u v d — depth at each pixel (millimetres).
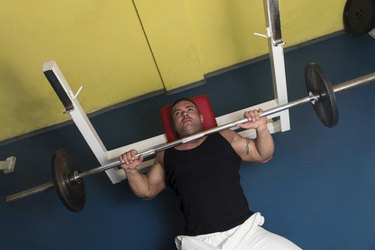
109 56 2662
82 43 2557
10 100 2781
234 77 2857
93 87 2824
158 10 2420
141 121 2791
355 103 2410
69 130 2934
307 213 2004
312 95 1837
